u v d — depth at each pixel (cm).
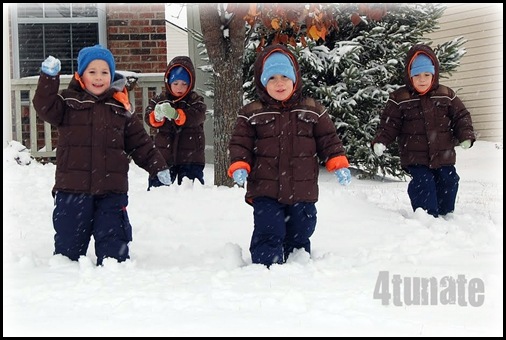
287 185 340
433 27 859
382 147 518
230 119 582
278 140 344
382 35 805
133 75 797
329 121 353
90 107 345
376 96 781
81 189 338
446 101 513
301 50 752
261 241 338
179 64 583
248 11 512
